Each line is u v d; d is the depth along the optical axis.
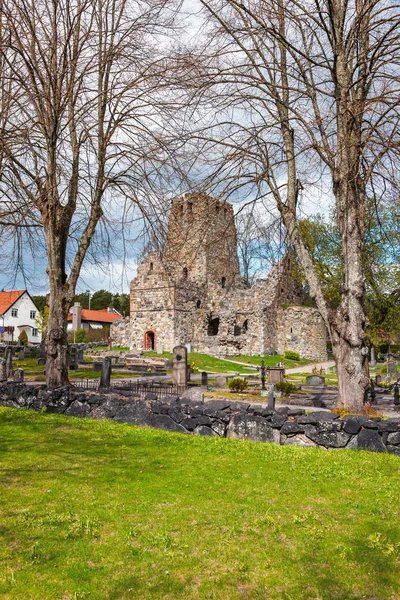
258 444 9.12
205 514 5.76
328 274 32.41
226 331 51.06
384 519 5.63
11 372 26.33
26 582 4.26
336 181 11.34
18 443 9.32
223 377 25.72
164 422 10.71
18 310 79.50
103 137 14.12
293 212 12.81
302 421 9.15
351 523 5.52
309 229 31.22
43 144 13.83
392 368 31.14
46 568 4.50
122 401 11.62
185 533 5.23
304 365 46.84
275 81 12.73
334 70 10.91
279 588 4.20
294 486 6.80
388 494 6.46
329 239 33.72
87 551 4.82
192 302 51.66
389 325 28.22
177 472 7.42
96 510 5.85
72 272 14.54
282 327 52.16
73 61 12.48
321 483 6.95
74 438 9.75
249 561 4.64
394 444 8.46
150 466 7.78
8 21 12.52
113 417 11.65
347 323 11.34
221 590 4.14
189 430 10.30
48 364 14.30
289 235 12.81
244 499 6.28
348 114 10.53
